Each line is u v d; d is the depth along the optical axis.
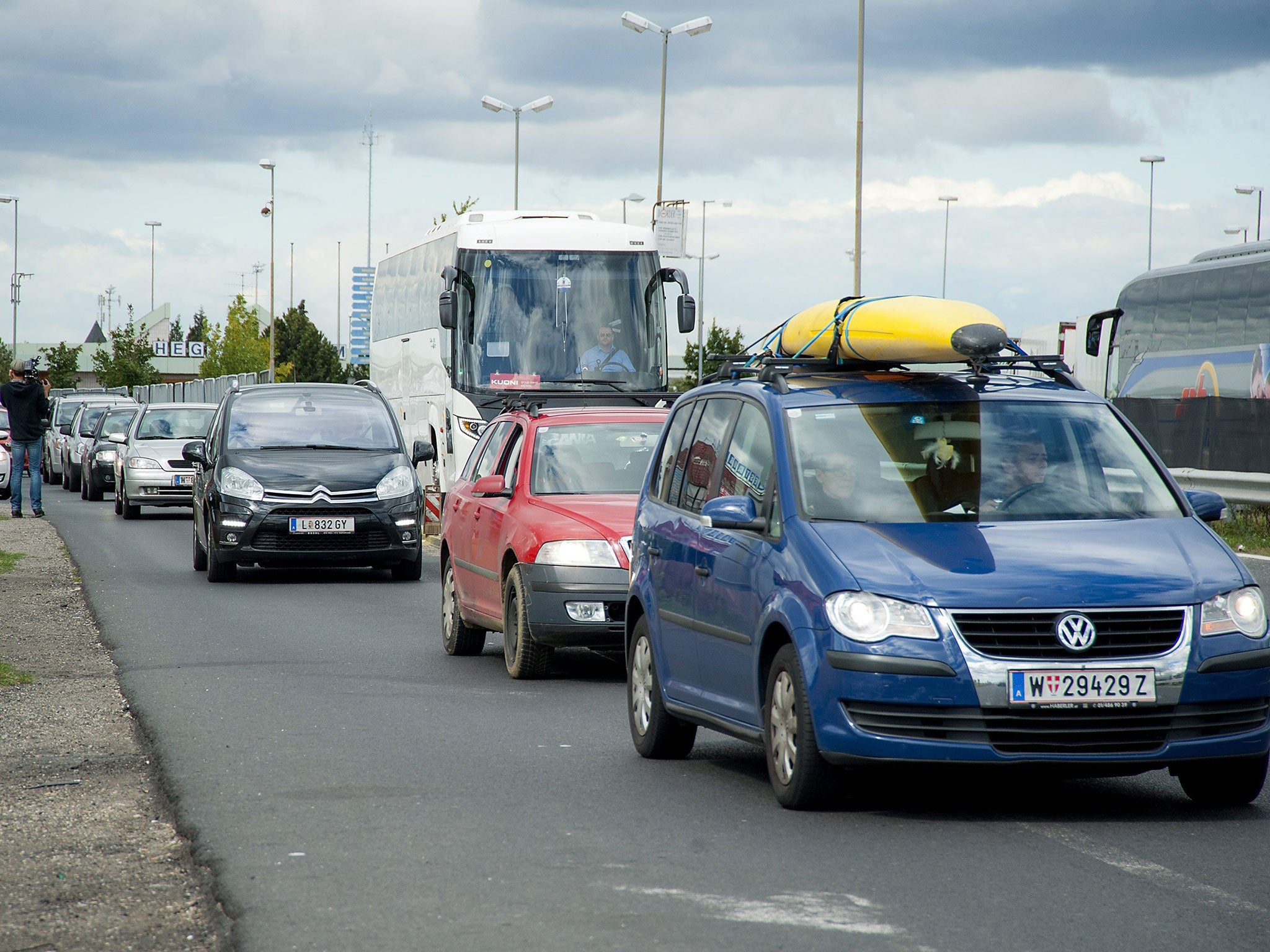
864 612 23.30
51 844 23.19
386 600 58.94
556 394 80.69
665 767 28.67
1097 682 22.84
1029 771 23.12
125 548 80.69
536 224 85.25
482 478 42.25
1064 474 26.58
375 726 32.69
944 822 23.89
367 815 24.50
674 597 28.81
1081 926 18.22
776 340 32.59
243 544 63.06
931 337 27.70
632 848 22.23
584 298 84.06
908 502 25.77
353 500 63.88
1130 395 98.50
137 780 27.84
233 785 26.80
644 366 84.12
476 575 42.75
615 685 38.72
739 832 23.20
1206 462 89.12
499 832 23.33
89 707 35.47
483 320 83.44
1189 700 23.08
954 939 17.73
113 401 157.75
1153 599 23.22
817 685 23.59
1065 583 23.25
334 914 19.00
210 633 48.59
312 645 46.25
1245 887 19.97
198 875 21.25
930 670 22.84
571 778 27.52
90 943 18.28
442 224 92.25
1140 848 22.16
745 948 17.47
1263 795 25.95
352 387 71.12
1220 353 88.06
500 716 34.12
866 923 18.41
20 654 43.75
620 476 42.31
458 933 18.17
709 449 29.58
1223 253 90.19
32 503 100.44
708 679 27.39
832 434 26.94
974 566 23.64
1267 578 61.53
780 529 25.59
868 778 27.36
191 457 68.25
